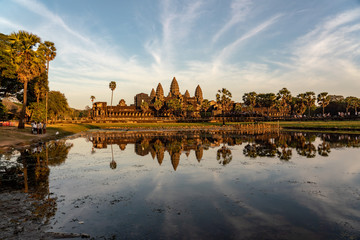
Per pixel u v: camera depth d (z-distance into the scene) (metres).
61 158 19.80
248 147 28.05
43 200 9.94
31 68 38.53
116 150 25.31
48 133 40.47
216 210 9.09
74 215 8.45
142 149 26.23
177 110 163.38
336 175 14.58
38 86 50.72
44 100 60.34
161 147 28.05
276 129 71.88
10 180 12.91
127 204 9.64
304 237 7.02
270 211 9.03
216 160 19.56
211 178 13.91
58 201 9.85
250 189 11.82
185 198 10.45
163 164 17.91
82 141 34.59
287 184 12.69
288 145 29.88
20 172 14.71
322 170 15.89
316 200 10.25
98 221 7.97
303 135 46.56
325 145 29.47
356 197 10.63
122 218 8.25
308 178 13.90
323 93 126.06
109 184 12.52
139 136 45.47
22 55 37.59
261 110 185.00
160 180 13.43
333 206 9.56
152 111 177.12
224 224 7.87
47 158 19.52
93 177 13.89
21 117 39.03
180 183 12.84
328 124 78.31
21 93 55.25
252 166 17.19
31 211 8.74
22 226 7.48
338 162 18.58
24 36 37.94
